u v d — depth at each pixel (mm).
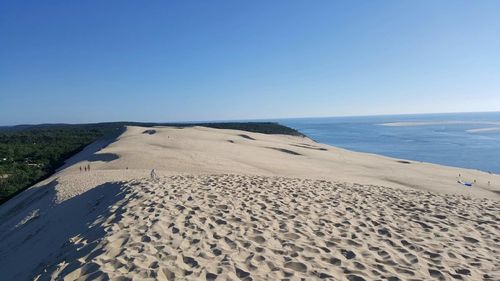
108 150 42625
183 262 6227
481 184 31844
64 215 12664
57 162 61562
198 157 37500
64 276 5820
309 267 6250
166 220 8039
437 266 6613
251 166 34906
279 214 9172
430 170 41906
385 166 44469
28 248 10711
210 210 9000
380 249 7246
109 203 10312
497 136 129250
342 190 13070
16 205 24094
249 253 6684
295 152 53000
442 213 10391
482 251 7574
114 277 5566
